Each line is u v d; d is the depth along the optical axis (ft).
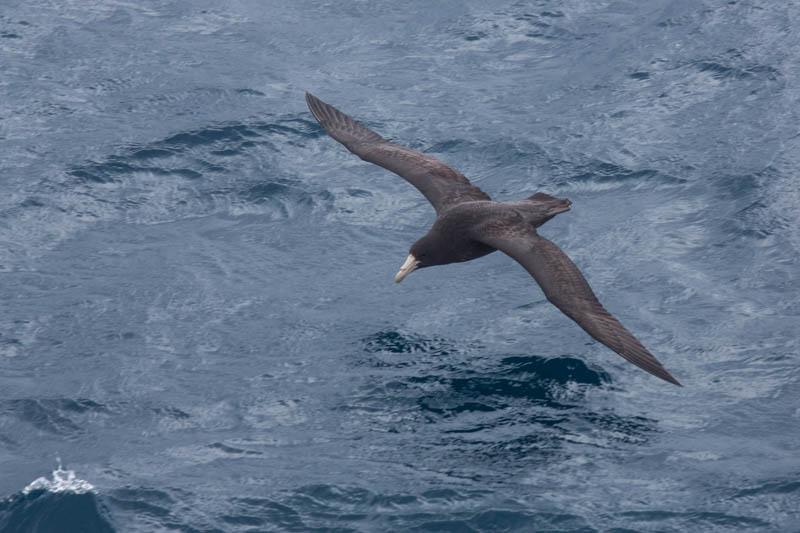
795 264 71.51
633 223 78.02
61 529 52.90
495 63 104.17
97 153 89.20
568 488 54.03
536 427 58.95
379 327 68.69
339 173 87.04
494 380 63.00
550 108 95.45
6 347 67.62
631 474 54.95
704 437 57.57
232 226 80.89
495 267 74.84
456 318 69.36
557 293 41.93
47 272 75.31
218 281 74.08
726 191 80.28
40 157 88.94
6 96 98.17
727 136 87.81
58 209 82.23
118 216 82.07
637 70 99.55
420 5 115.96
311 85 100.94
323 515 52.95
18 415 61.57
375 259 76.54
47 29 110.52
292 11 115.55
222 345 67.62
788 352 63.57
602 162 86.12
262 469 56.49
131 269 75.56
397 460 56.80
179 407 62.03
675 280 71.10
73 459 57.82
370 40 109.29
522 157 88.02
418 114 95.81
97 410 61.93
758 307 67.87
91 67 103.71
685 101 94.07
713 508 52.16
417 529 51.72
